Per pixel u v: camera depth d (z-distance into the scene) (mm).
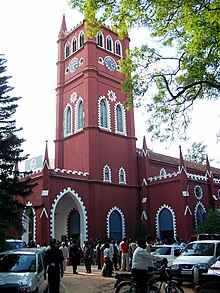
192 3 13656
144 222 44188
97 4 15922
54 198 37625
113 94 48562
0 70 27578
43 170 37531
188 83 18984
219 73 17906
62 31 53625
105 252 22578
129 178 46688
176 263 16703
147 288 10945
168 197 43250
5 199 24859
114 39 52188
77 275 23234
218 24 13711
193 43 15102
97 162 42656
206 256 17000
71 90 49062
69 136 46656
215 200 44625
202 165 61562
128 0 15266
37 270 12828
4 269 12852
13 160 26125
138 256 10984
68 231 43250
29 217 36719
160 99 20484
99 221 40375
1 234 21781
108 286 17547
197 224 41875
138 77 20703
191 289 16000
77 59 49281
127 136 48375
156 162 51438
